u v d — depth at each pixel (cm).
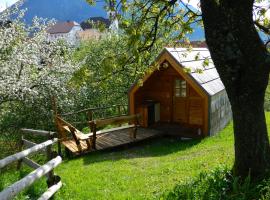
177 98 1230
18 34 1243
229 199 437
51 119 1289
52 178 554
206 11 438
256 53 432
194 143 1034
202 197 453
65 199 547
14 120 1257
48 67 1320
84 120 1457
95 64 1608
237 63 438
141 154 951
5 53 1185
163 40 660
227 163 616
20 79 1169
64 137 1052
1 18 1262
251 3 423
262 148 466
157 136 1147
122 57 566
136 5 585
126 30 529
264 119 467
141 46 587
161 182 606
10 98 1162
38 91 1256
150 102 1252
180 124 1228
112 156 940
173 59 1109
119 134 1138
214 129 1127
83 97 1462
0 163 445
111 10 548
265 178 459
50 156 591
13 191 378
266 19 591
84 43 2062
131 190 585
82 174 718
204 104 1085
